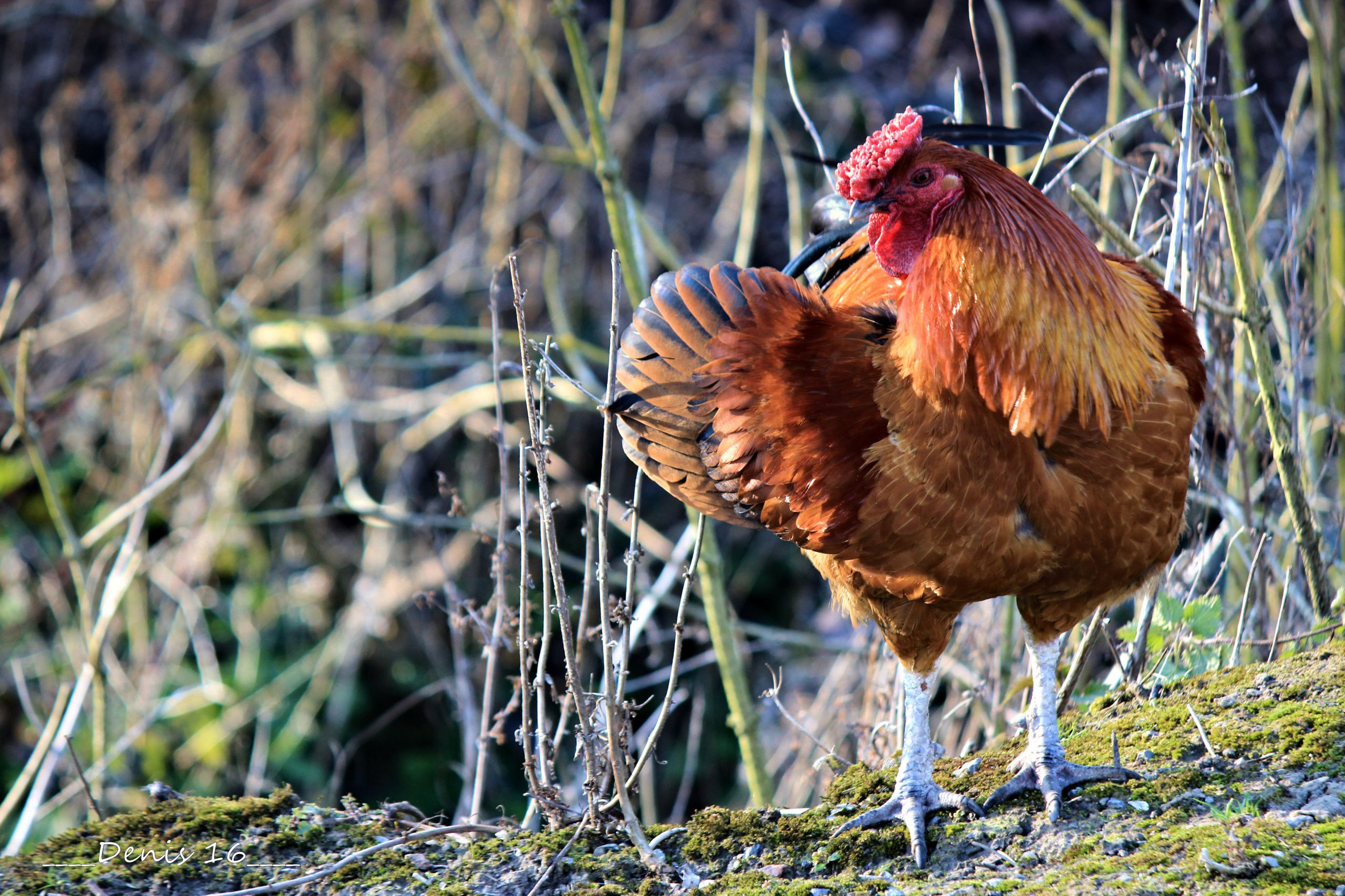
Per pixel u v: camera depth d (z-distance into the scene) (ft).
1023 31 85.92
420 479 74.49
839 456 28.48
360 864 31.24
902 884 28.17
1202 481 40.93
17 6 90.07
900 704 39.83
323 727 68.64
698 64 85.87
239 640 74.90
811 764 43.86
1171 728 32.24
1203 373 29.50
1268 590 43.45
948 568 27.55
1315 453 47.29
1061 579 28.17
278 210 77.77
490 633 39.70
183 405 73.72
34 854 31.71
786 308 31.78
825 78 86.12
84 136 89.10
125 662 73.72
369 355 75.20
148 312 72.02
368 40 84.74
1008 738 37.83
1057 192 48.16
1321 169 44.96
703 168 83.92
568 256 78.54
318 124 81.87
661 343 32.73
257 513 76.95
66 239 75.97
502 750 69.56
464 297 79.82
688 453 32.71
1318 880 24.59
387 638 70.74
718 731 67.82
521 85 77.71
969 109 81.35
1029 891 26.07
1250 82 64.80
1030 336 25.96
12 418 76.95
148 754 65.82
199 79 80.69
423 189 85.46
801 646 64.39
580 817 32.99
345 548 75.77
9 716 69.41
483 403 67.15
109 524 57.93
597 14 90.17
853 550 28.37
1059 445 26.66
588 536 34.14
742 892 28.66
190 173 84.79
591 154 56.13
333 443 78.48
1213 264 40.96
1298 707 31.40
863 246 37.63
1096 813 29.12
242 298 72.59
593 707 33.68
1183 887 25.16
